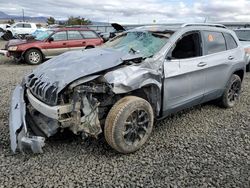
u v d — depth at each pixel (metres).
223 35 5.55
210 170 3.48
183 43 4.68
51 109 3.54
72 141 4.22
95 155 3.83
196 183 3.20
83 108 3.57
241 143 4.29
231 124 5.08
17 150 3.81
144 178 3.30
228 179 3.29
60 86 3.55
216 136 4.54
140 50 4.50
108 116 3.67
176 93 4.42
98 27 26.06
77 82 3.54
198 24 5.11
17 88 4.82
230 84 5.70
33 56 13.05
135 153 3.91
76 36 13.77
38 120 4.19
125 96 3.91
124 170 3.46
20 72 10.58
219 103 5.91
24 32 28.41
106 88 3.65
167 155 3.86
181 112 5.65
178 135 4.54
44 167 3.50
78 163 3.61
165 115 4.43
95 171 3.44
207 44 5.07
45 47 13.16
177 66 4.35
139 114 3.88
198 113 5.62
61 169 3.46
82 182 3.21
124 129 3.70
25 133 3.63
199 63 4.76
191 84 4.66
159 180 3.26
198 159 3.75
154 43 4.52
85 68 3.73
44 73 4.04
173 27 4.86
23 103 4.09
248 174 3.40
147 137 4.04
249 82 8.72
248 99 6.70
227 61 5.42
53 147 4.03
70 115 3.66
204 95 5.05
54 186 3.12
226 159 3.77
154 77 4.00
